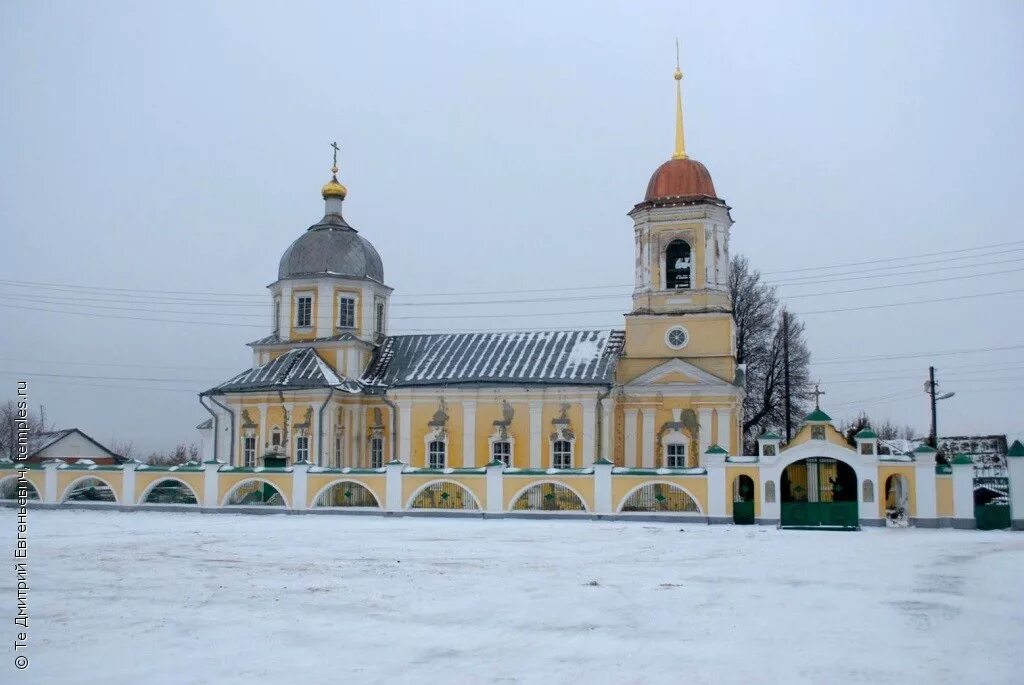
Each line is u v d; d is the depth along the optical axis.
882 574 22.77
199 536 32.50
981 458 60.00
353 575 22.03
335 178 57.53
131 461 46.84
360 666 12.95
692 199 49.25
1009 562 25.39
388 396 51.28
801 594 19.44
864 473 38.47
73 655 13.55
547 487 41.72
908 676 12.52
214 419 52.28
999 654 13.81
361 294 54.62
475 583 20.80
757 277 67.19
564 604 17.98
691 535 34.22
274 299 55.62
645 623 16.09
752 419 65.81
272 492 46.22
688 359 48.97
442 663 13.14
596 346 51.25
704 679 12.33
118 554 26.48
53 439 78.44
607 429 48.81
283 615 16.64
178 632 15.14
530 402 49.31
